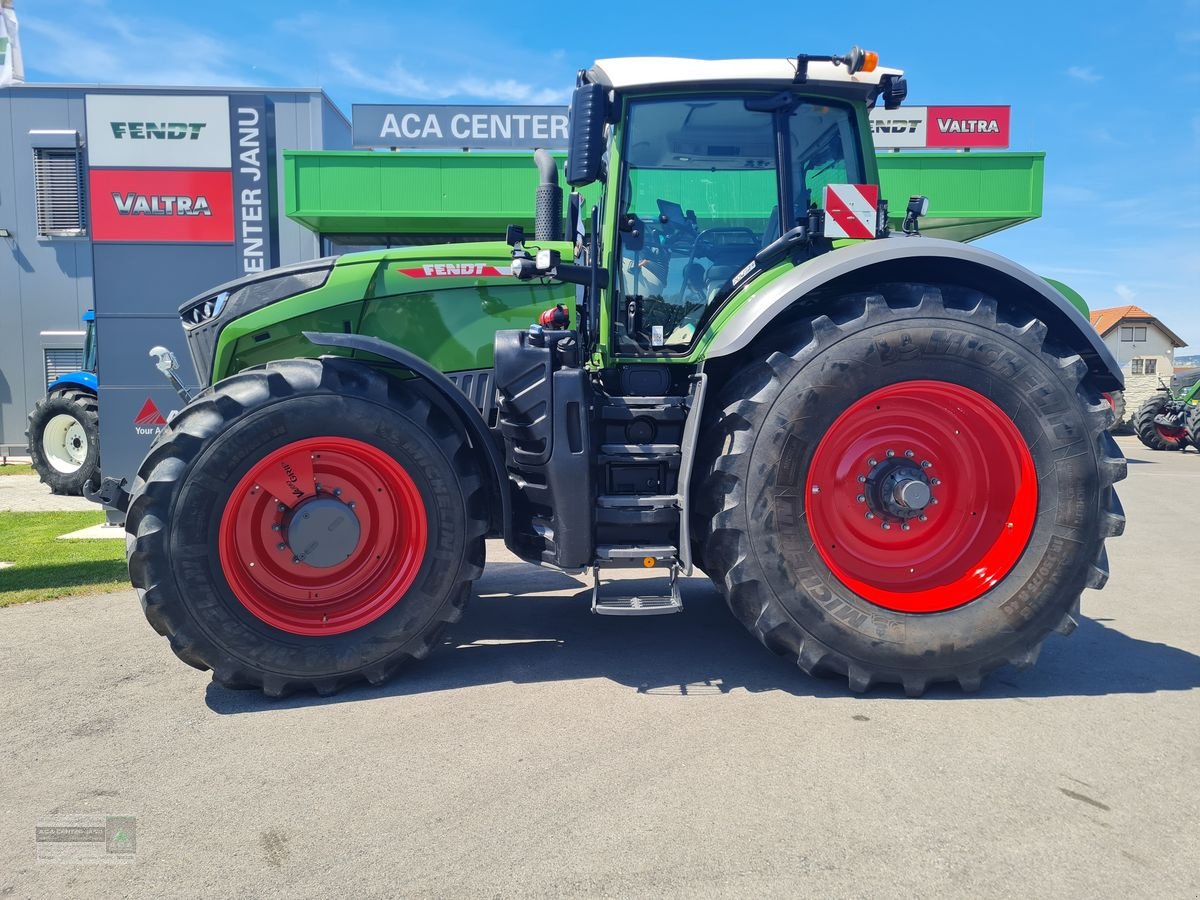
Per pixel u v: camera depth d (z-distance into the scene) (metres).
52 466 9.62
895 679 2.96
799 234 3.35
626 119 3.44
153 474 2.87
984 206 10.28
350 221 9.93
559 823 2.07
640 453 3.19
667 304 3.53
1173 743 2.54
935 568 3.13
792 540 2.93
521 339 3.12
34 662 3.42
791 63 3.44
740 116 3.48
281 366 3.10
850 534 3.12
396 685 3.10
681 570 3.09
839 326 2.96
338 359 3.14
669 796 2.21
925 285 3.08
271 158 8.38
